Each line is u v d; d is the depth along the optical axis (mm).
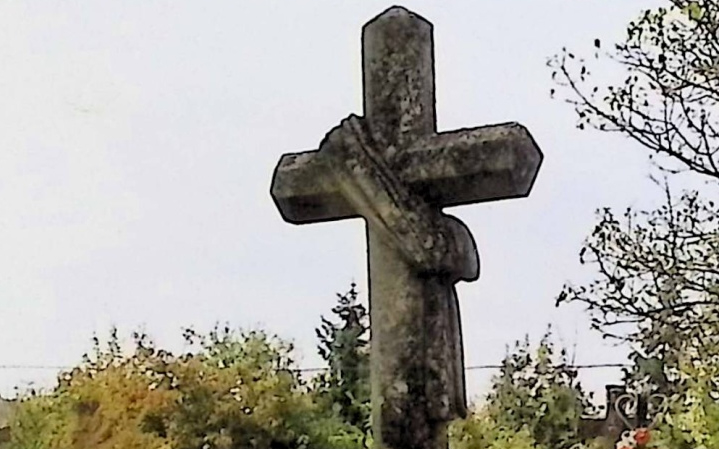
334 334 24875
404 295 4852
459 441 19109
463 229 4969
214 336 23344
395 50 5082
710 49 10930
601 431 25906
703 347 11008
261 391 22734
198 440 22188
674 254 10875
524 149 4875
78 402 21906
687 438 12312
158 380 22453
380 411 4836
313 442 22719
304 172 5215
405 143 4988
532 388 26469
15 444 21531
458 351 4918
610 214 12227
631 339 11125
